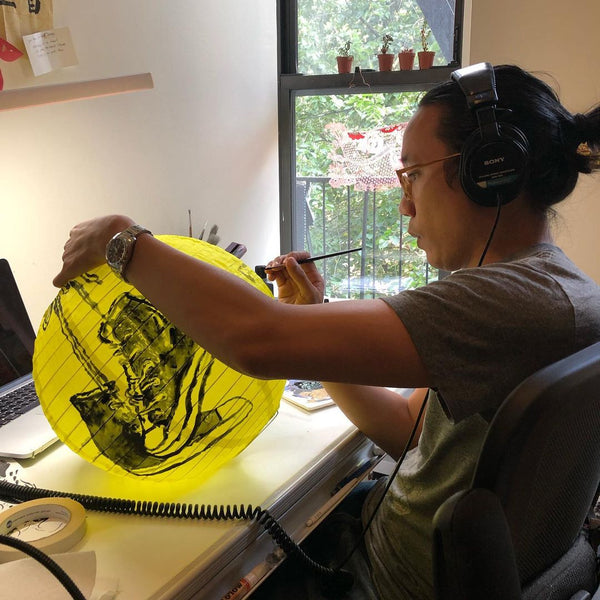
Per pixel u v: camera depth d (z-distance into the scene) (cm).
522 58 142
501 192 65
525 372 59
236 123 170
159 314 67
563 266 65
